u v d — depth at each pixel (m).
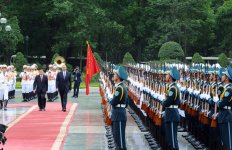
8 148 17.20
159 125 16.44
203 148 17.17
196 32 72.56
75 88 40.78
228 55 77.44
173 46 58.16
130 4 78.75
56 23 76.12
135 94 23.28
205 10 74.69
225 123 14.47
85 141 18.66
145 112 19.45
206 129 17.16
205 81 17.53
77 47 74.44
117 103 14.88
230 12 77.00
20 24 75.81
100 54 75.81
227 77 14.54
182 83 19.75
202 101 16.88
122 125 14.89
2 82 30.33
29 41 77.38
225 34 78.12
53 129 21.78
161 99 16.06
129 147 17.45
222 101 14.41
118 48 78.19
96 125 23.11
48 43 77.56
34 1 75.62
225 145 14.54
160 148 16.70
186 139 19.17
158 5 73.88
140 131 21.17
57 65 39.41
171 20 73.44
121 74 14.95
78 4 70.06
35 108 31.27
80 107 31.91
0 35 64.06
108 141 18.17
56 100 38.62
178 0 73.00
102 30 71.62
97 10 69.31
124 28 75.69
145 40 79.88
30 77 37.62
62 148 17.23
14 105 33.59
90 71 31.38
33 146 17.61
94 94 44.66
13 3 75.06
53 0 70.56
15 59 63.91
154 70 20.14
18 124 23.38
